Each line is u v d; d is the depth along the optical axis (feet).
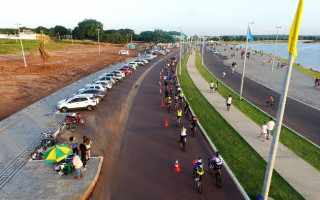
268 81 141.08
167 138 58.23
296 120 77.05
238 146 54.39
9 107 86.17
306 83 137.08
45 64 186.70
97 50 349.41
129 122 68.59
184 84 122.93
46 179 41.09
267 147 54.44
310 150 54.29
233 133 61.87
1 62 188.34
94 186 39.81
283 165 46.91
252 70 181.78
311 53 531.09
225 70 180.65
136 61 194.90
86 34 510.17
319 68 291.79
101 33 495.00
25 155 49.57
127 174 43.14
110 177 42.27
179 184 40.42
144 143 55.42
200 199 36.81
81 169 41.01
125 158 48.65
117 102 88.48
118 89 109.40
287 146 55.62
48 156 40.29
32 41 353.92
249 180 41.37
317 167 46.73
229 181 41.34
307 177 42.98
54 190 38.04
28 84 122.21
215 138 58.29
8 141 55.93
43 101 89.20
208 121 70.18
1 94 102.53
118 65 191.72
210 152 51.65
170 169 44.83
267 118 76.74
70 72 159.53
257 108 87.61
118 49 382.83
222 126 66.59
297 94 111.96
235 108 84.48
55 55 256.11
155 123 67.92
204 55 296.51
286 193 38.24
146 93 102.99
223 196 37.55
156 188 39.32
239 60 243.81
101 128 63.93
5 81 126.72
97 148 52.60
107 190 38.83
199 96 100.22
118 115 74.28
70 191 37.73
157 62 218.59
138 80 131.95
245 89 119.96
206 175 43.39
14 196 36.52
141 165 46.11
